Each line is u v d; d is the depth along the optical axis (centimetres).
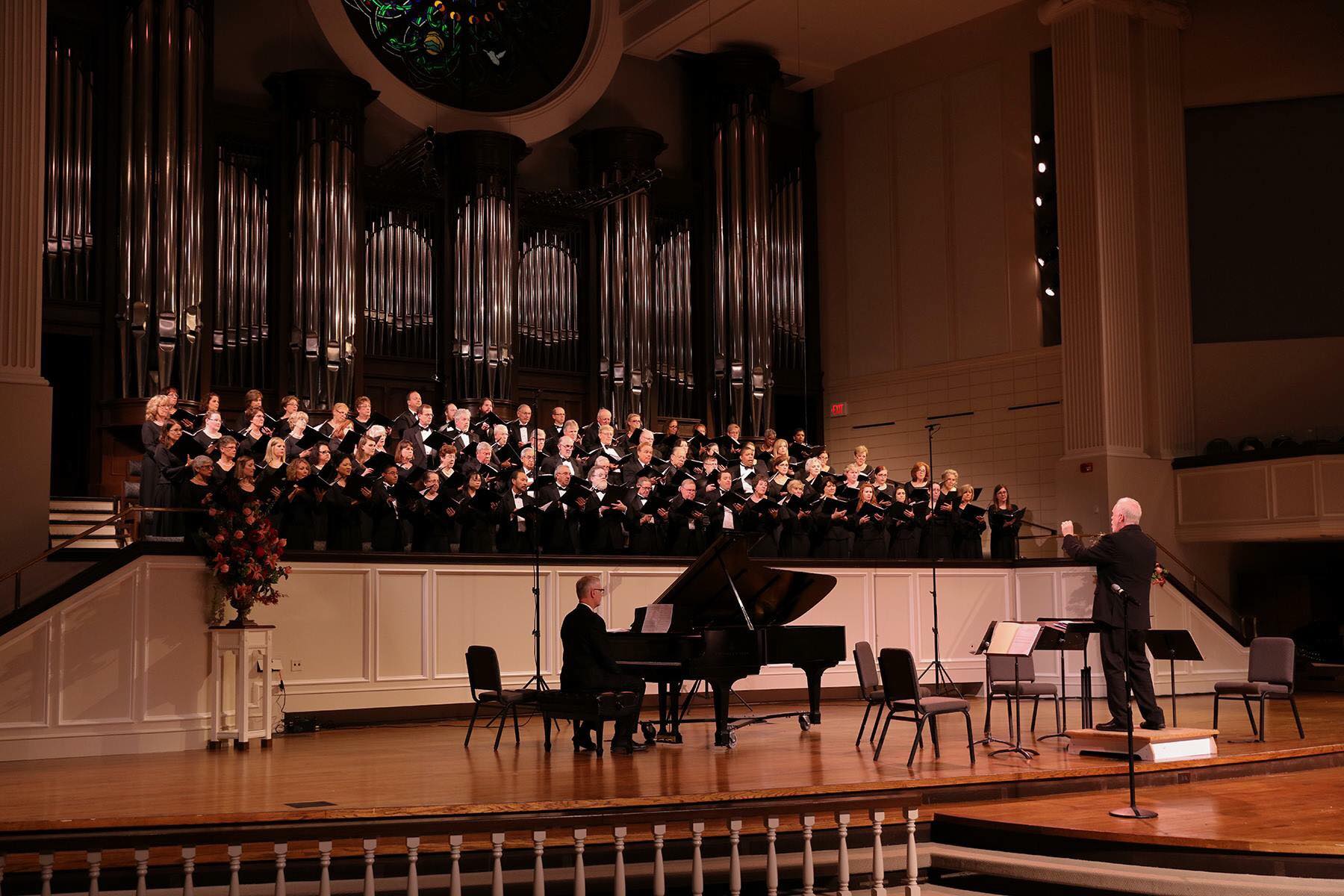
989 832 591
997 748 748
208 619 804
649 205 1473
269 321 1246
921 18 1514
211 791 586
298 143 1257
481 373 1325
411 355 1331
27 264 895
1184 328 1388
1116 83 1370
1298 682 1309
